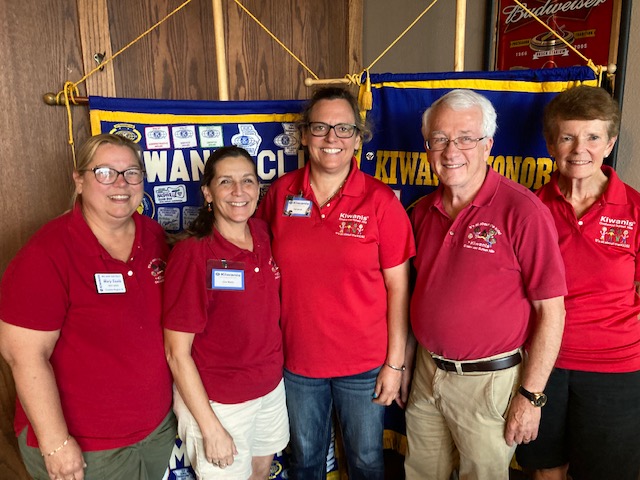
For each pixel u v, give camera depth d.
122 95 2.00
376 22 2.62
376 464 1.54
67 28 1.80
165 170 1.71
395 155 1.73
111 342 1.21
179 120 1.70
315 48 2.54
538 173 1.62
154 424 1.31
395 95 1.70
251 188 1.32
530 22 1.93
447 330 1.31
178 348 1.27
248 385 1.36
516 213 1.25
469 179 1.31
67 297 1.17
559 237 1.38
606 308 1.33
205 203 1.39
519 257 1.25
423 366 1.48
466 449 1.36
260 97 2.41
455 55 1.71
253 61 2.36
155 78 2.08
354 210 1.41
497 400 1.29
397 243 1.41
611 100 1.29
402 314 1.46
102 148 1.20
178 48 2.13
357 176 1.45
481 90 1.63
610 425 1.35
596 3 1.70
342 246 1.38
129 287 1.23
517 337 1.29
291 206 1.45
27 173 1.78
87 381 1.20
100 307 1.19
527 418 1.26
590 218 1.34
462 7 1.67
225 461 1.32
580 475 1.42
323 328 1.41
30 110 1.76
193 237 1.31
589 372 1.35
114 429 1.23
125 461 1.26
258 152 1.77
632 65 1.64
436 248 1.38
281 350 1.46
